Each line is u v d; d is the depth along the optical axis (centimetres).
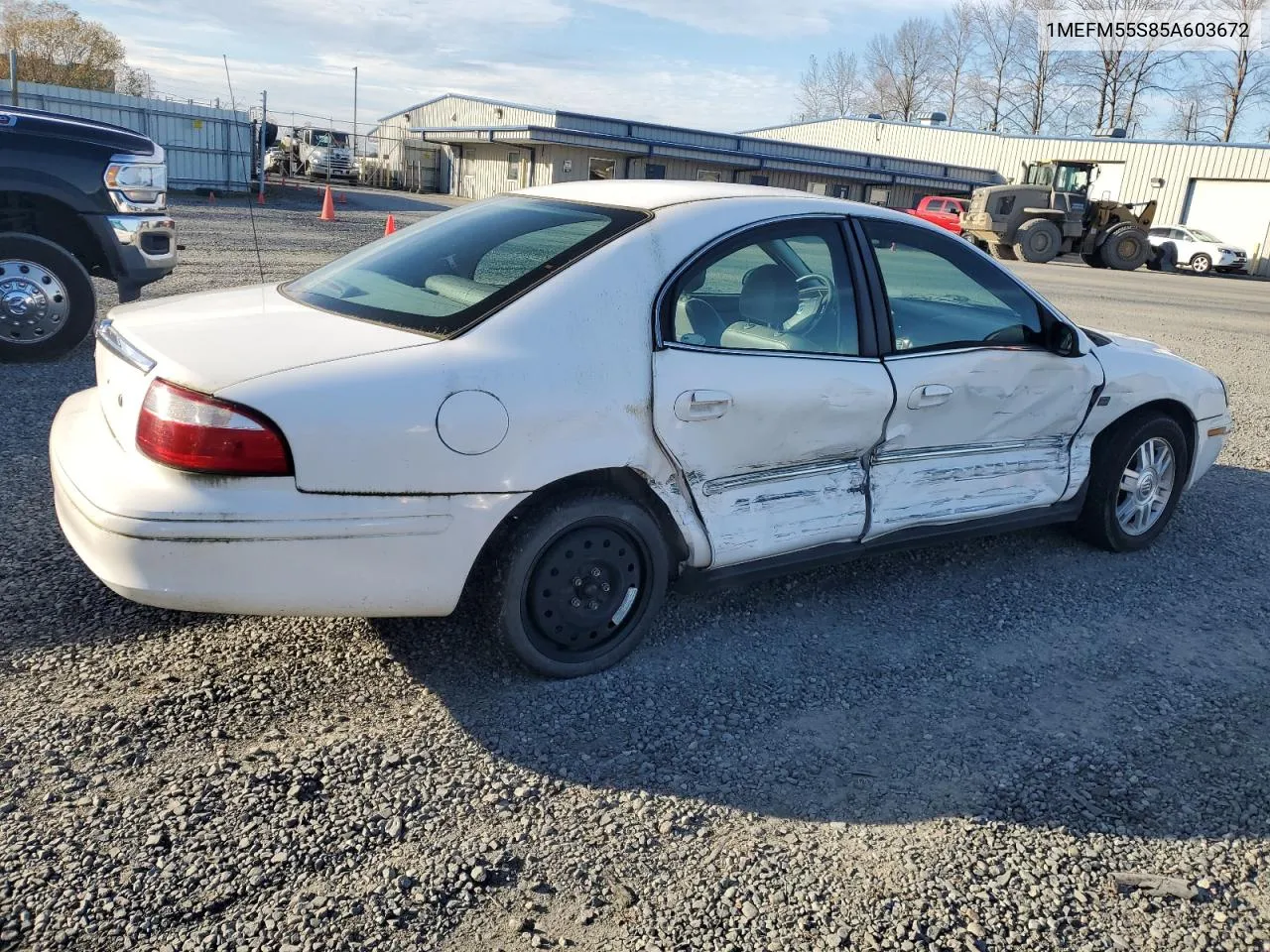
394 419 271
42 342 678
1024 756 303
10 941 206
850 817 270
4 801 248
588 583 321
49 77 4106
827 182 4512
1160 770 300
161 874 229
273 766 270
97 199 690
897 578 431
